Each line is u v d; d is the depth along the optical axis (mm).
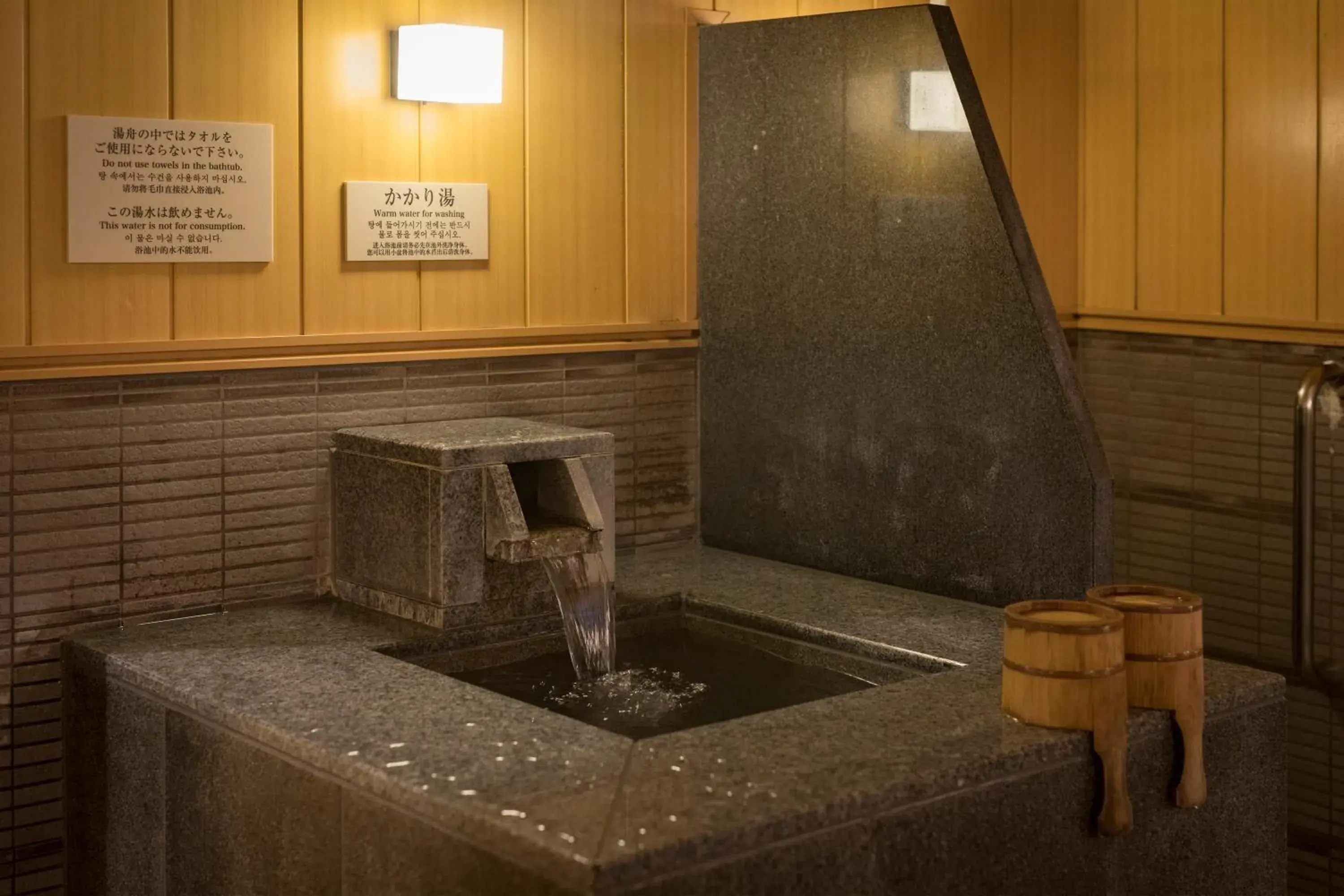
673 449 4121
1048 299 3330
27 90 3016
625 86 3906
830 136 3727
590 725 2561
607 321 3938
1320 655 3949
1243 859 2822
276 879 2547
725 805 2135
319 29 3379
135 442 3199
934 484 3553
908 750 2398
